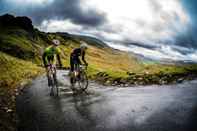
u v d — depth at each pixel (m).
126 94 11.80
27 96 12.74
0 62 31.33
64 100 11.19
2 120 8.08
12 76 24.27
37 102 11.01
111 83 16.02
